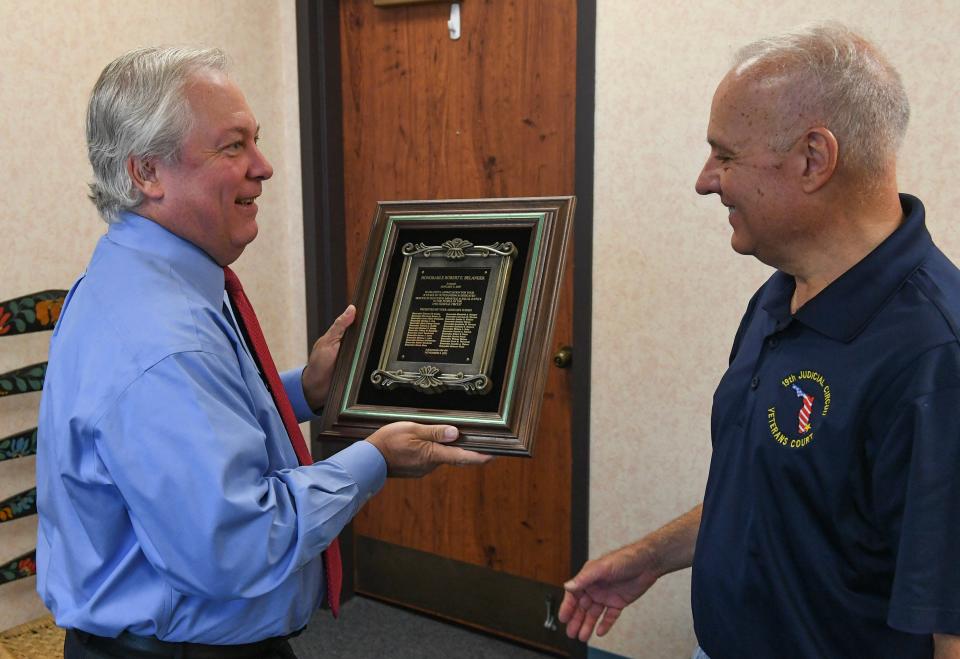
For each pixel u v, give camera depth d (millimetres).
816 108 929
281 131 2678
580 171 2156
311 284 2709
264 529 1024
